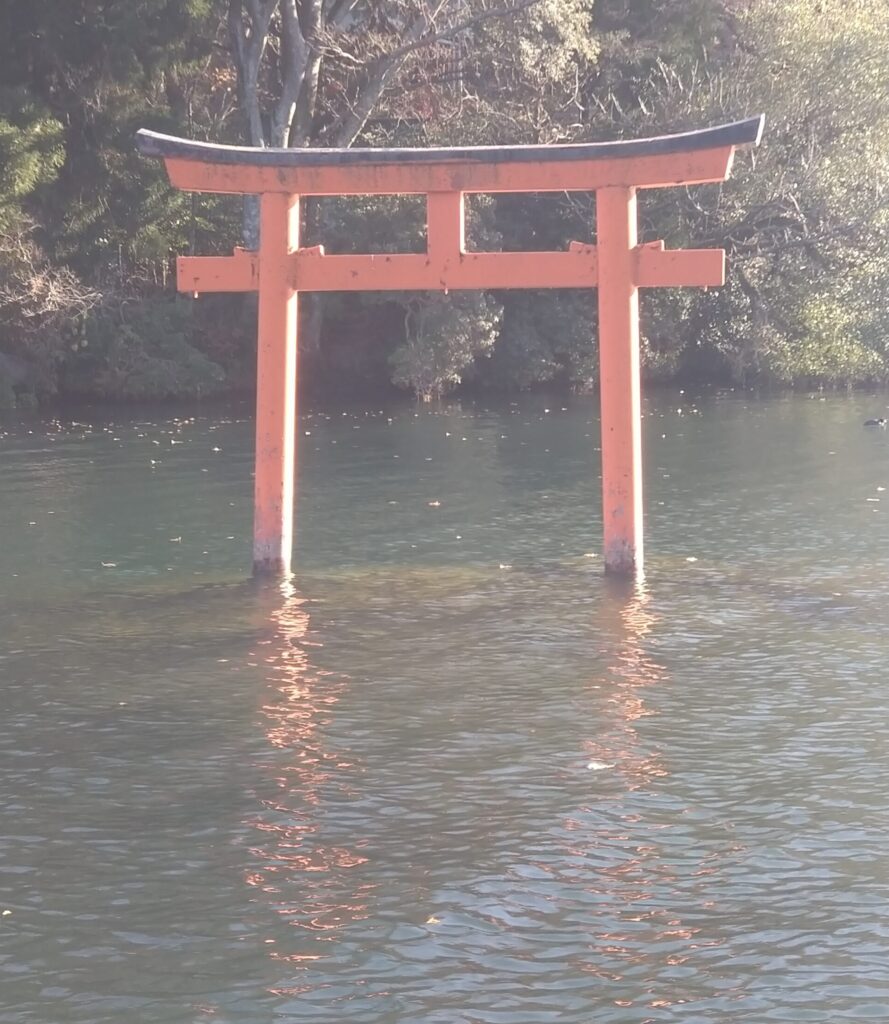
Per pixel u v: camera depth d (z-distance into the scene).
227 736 9.67
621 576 14.52
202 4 35.44
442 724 9.88
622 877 7.44
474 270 13.81
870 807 8.32
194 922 7.02
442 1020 6.15
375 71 37.88
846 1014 6.16
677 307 42.91
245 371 42.38
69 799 8.59
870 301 41.97
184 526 18.14
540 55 38.34
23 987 6.45
